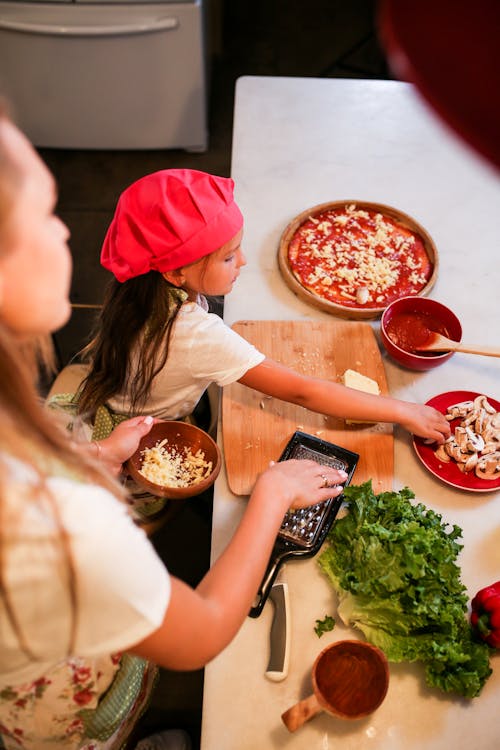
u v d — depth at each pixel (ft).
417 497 4.25
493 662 3.61
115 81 9.11
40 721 3.30
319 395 4.36
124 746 4.45
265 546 3.18
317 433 4.49
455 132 1.30
